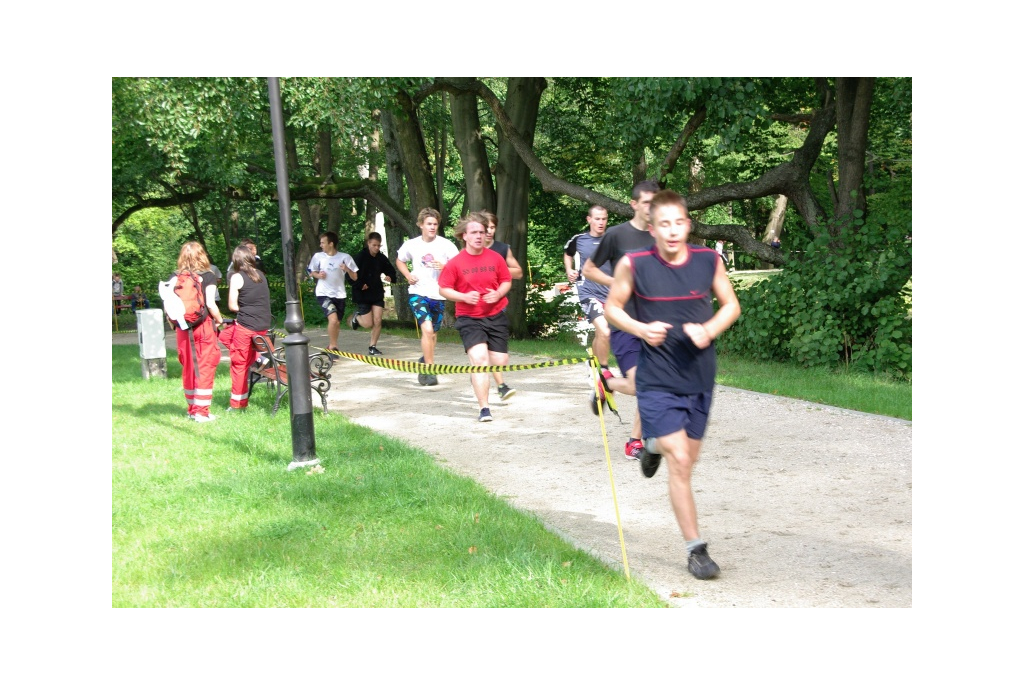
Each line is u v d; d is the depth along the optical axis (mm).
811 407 9656
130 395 11586
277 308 29500
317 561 5332
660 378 5051
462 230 9523
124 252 47812
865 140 14539
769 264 15750
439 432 9094
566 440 8586
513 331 19297
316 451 7949
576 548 5418
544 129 24547
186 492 6789
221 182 23266
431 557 5371
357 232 40844
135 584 5051
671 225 4895
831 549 5449
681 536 5777
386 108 15703
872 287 12547
